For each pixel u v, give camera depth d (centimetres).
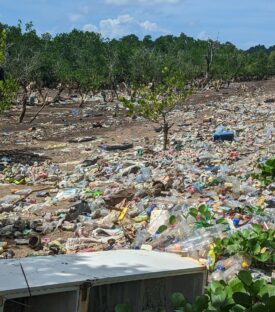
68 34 9562
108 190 1347
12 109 4369
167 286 516
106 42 9306
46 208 1238
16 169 1902
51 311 446
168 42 11350
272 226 948
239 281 612
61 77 5659
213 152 2038
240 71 9188
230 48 9956
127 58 7375
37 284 433
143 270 498
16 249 938
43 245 953
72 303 446
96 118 3747
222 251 802
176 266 526
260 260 779
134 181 1511
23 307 438
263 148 2125
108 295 474
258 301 589
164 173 1580
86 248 912
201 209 979
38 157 2170
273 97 5162
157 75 6362
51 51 7525
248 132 2619
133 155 2077
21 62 4653
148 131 2888
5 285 427
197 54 8988
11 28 6412
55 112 4241
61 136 2828
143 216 1077
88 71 5872
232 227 948
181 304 508
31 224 1074
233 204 1156
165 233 899
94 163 1941
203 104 4531
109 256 543
